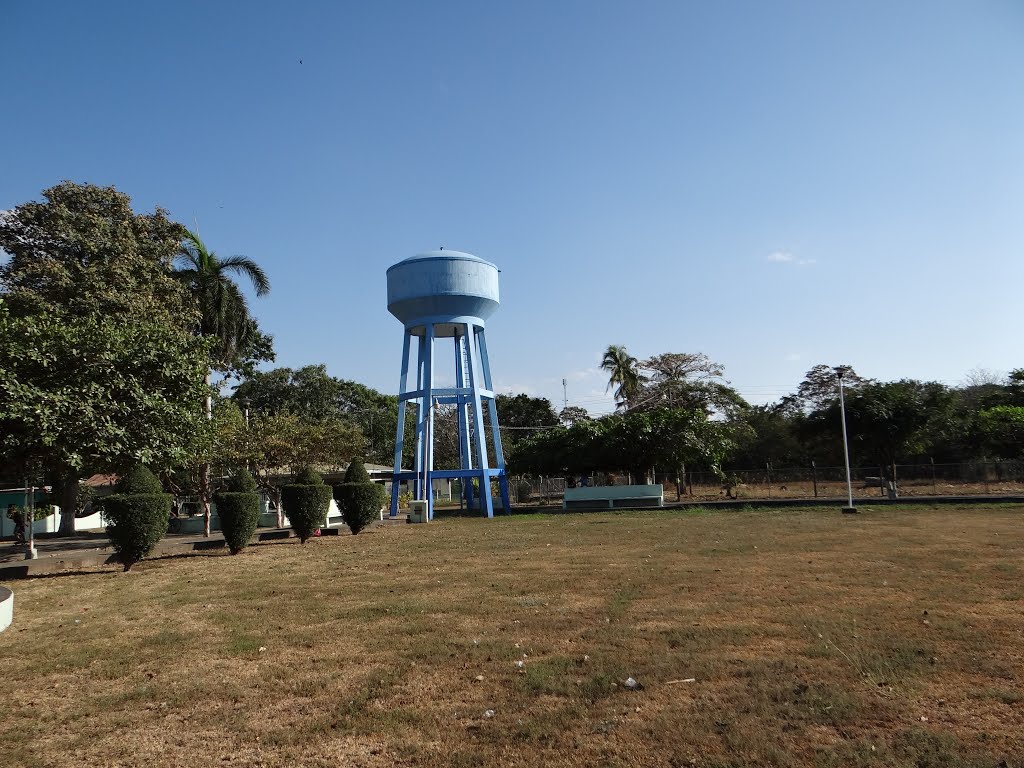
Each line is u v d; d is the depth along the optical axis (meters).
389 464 58.56
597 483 47.12
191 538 27.47
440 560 16.27
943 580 11.40
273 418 31.19
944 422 41.50
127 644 9.10
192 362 18.16
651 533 20.72
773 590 10.99
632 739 5.49
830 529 20.11
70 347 15.58
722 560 14.45
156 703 6.77
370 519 24.75
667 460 36.59
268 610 10.98
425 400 34.94
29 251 27.19
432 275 33.28
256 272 35.28
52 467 17.19
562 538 20.28
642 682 6.79
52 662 8.31
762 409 58.91
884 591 10.64
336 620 10.07
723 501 32.88
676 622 9.09
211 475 33.47
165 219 30.50
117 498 16.44
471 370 33.62
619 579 12.55
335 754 5.48
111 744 5.80
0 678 7.75
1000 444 41.41
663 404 49.75
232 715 6.38
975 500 28.28
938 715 5.77
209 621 10.35
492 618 9.74
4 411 14.12
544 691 6.66
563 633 8.75
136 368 16.52
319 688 7.04
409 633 9.09
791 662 7.22
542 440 40.09
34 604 12.38
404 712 6.26
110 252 27.88
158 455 17.03
